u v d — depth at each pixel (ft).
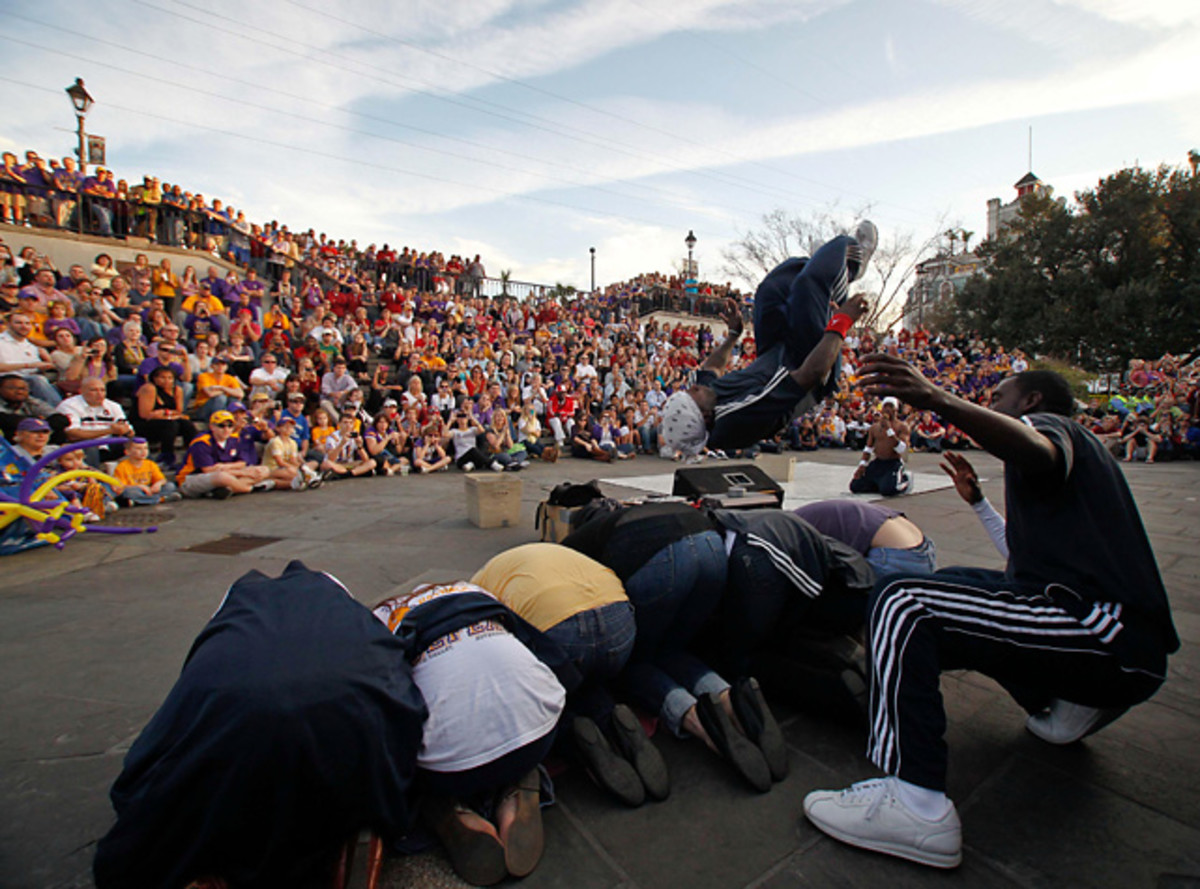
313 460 28.12
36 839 5.66
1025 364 68.23
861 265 9.04
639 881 5.39
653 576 7.23
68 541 16.44
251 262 50.06
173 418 25.41
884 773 6.91
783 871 5.52
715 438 8.47
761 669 8.37
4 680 8.73
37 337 24.80
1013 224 106.63
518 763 5.64
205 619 11.18
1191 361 86.79
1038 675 5.85
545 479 29.32
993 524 7.93
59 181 40.91
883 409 24.12
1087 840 5.92
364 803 4.89
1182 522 20.18
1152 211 89.40
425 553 15.61
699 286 95.61
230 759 4.33
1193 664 9.66
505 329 56.13
